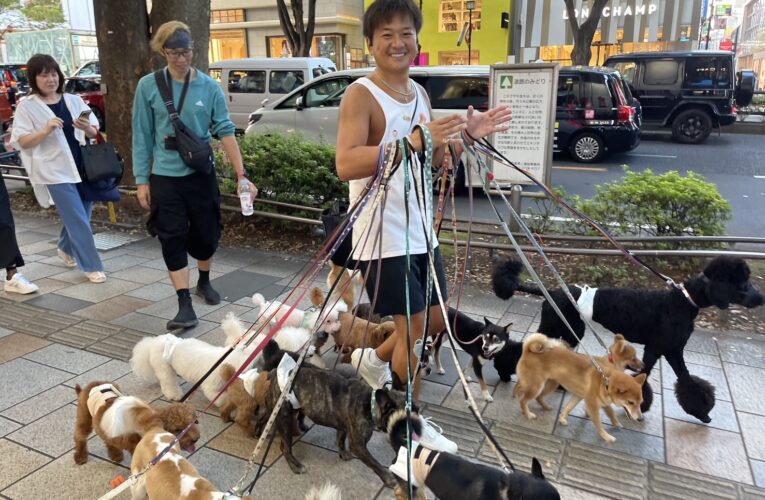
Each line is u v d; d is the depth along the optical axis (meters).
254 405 3.09
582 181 10.47
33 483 2.75
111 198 5.41
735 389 3.59
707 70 14.33
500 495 1.99
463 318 3.74
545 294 2.64
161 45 4.18
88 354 4.02
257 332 3.33
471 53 25.27
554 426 3.26
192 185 4.34
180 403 2.67
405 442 2.32
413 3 2.54
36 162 4.98
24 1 30.38
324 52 26.62
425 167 2.11
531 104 5.86
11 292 5.12
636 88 14.99
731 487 2.73
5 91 15.62
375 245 2.70
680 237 5.21
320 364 3.69
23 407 3.37
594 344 4.21
